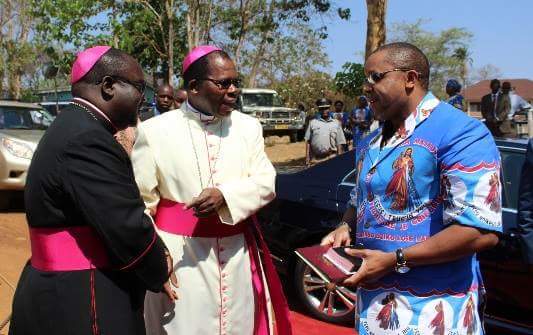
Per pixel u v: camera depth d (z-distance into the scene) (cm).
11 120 897
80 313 213
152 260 223
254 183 293
